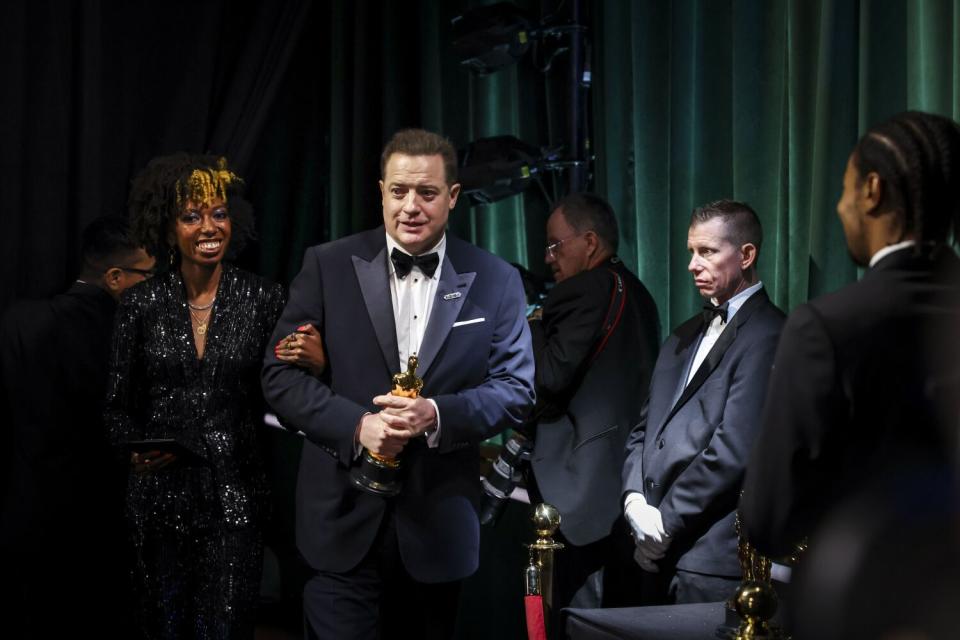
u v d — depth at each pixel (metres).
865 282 1.54
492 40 3.52
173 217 2.87
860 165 1.59
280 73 4.64
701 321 2.69
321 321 2.51
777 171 3.13
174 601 2.85
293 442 4.71
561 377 2.93
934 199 1.53
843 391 1.49
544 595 2.38
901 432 1.45
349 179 4.65
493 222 4.08
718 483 2.39
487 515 3.11
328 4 4.82
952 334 1.46
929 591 1.12
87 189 4.39
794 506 1.56
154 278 2.91
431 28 4.29
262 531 2.92
